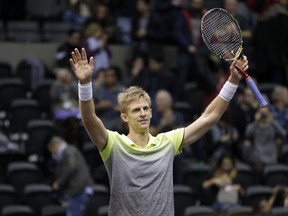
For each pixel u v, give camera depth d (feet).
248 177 75.97
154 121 79.41
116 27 100.07
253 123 81.05
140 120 36.60
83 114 36.22
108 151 36.32
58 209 72.18
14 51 98.84
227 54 39.19
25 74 93.76
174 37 91.20
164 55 96.17
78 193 72.69
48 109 88.69
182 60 90.99
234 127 82.38
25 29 101.09
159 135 37.09
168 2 93.15
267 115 80.69
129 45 99.04
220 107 37.99
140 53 91.56
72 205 72.90
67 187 72.84
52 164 78.64
